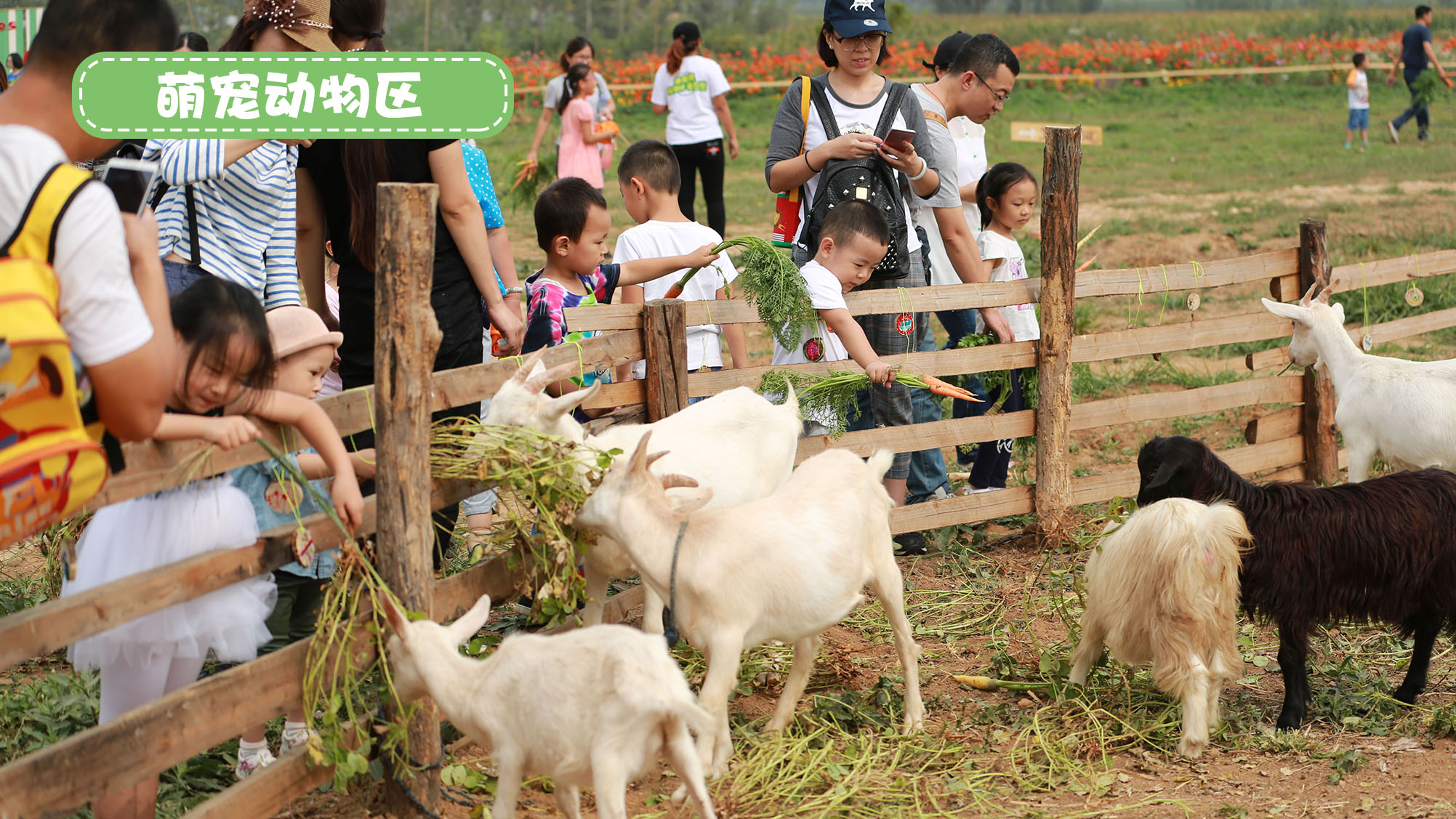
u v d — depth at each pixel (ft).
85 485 8.36
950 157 20.74
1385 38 118.52
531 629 16.37
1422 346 31.94
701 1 151.23
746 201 54.44
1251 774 12.98
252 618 11.03
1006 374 20.93
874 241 18.03
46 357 7.85
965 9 276.00
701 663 15.30
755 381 18.53
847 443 18.99
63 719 13.60
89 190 8.11
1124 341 21.11
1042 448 20.42
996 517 20.66
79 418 8.25
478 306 16.29
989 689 15.33
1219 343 22.20
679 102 39.40
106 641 10.57
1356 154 68.33
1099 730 13.71
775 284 17.49
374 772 11.89
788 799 12.23
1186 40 123.75
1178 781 12.87
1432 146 70.59
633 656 10.18
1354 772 12.87
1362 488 14.05
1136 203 53.83
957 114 21.71
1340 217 48.47
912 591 18.78
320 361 12.07
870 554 13.62
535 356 13.28
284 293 14.61
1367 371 20.15
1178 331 21.68
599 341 15.38
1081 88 102.12
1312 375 22.94
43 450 7.98
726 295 20.36
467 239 15.53
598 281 17.99
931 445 19.83
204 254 14.07
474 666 10.98
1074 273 19.92
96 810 10.73
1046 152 19.51
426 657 10.93
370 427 11.94
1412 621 14.48
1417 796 12.23
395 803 11.92
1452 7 198.80
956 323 22.13
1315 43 110.32
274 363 10.61
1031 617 17.76
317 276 16.11
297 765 11.17
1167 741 13.76
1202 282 21.85
